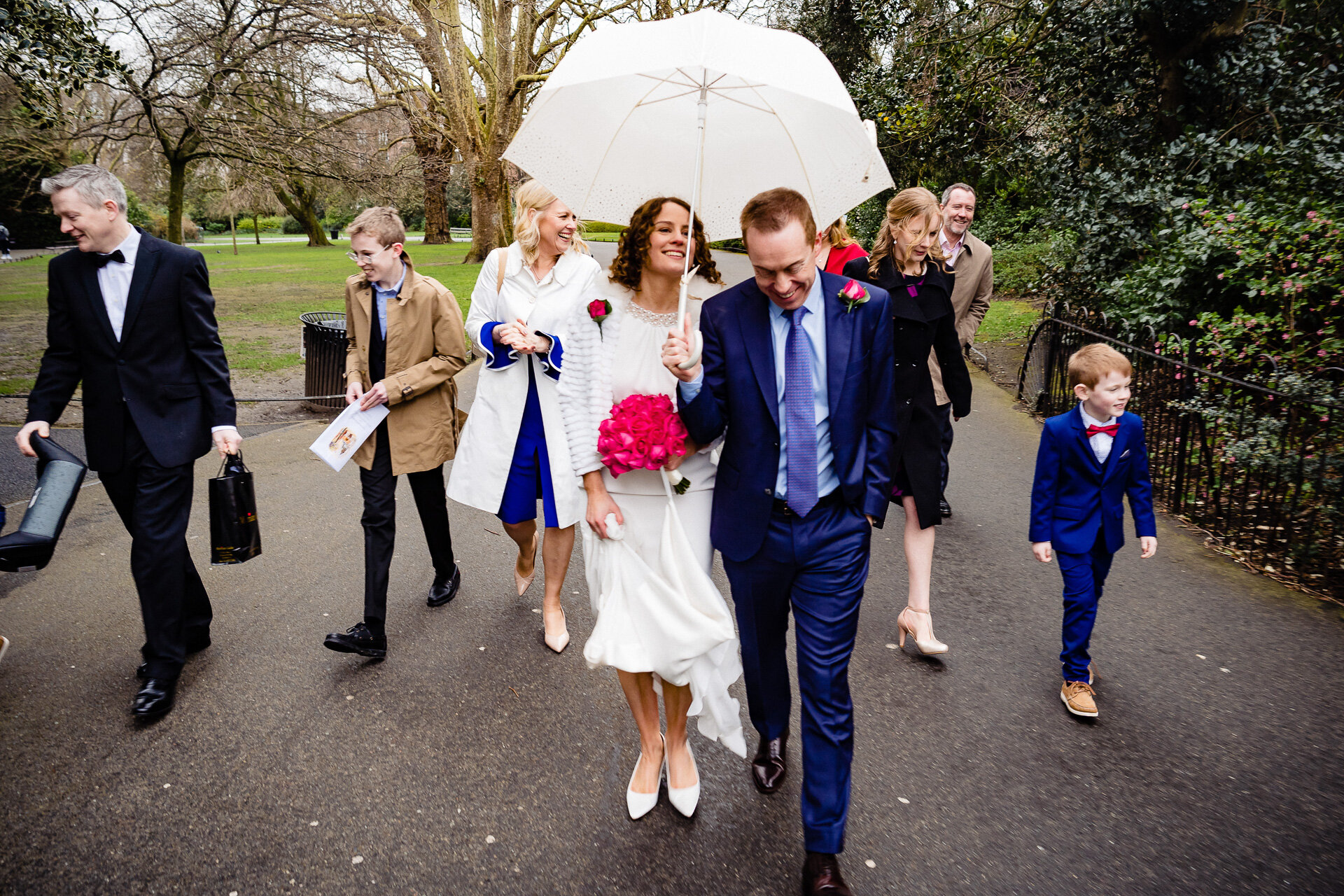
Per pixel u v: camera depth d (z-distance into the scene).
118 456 3.14
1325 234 5.76
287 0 11.05
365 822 2.61
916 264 3.52
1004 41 10.33
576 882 2.36
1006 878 2.37
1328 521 4.41
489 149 27.30
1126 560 4.61
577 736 3.05
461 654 3.62
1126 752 2.94
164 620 3.19
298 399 7.97
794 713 3.24
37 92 9.34
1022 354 10.33
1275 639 3.72
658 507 2.50
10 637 3.79
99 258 3.08
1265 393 4.65
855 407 2.28
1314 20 8.65
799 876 2.38
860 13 14.63
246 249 45.62
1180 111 8.93
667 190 2.65
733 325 2.31
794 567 2.33
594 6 25.88
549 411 3.56
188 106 11.72
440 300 3.65
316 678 3.43
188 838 2.54
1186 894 2.31
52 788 2.76
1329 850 2.47
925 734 3.05
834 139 2.42
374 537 3.54
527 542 4.01
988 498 5.69
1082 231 8.30
